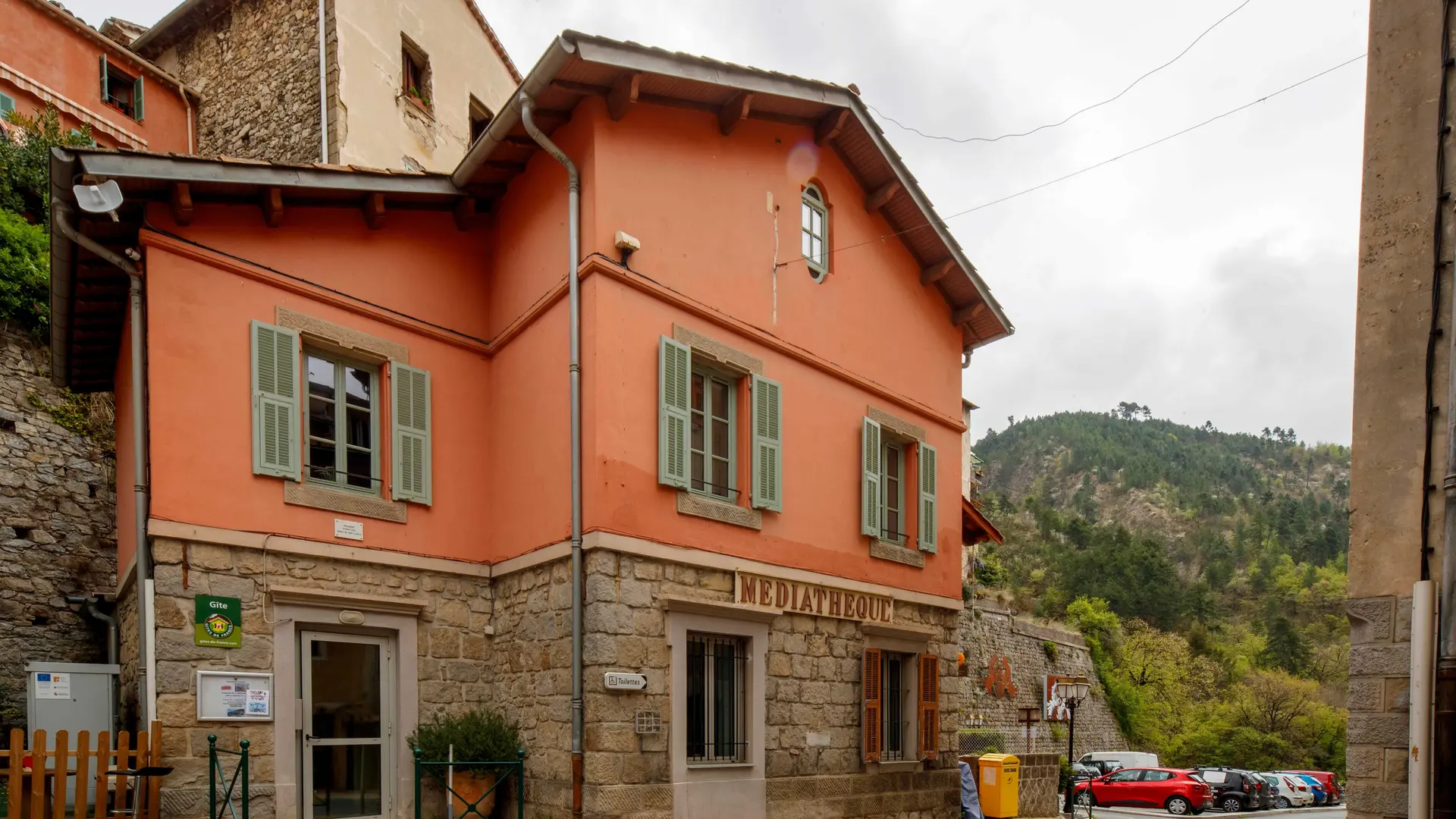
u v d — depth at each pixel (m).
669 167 9.97
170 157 8.08
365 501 9.28
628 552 8.89
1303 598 93.88
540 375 9.70
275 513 8.68
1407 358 6.04
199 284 8.56
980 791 16.59
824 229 11.94
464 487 10.11
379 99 14.71
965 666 33.88
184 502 8.16
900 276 13.07
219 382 8.55
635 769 8.64
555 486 9.27
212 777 7.45
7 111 14.69
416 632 9.45
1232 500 143.50
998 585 46.81
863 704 11.16
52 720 9.24
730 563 9.84
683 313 9.88
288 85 14.46
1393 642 5.84
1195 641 69.62
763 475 10.35
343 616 8.91
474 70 17.42
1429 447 5.86
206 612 8.12
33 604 11.54
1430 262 6.03
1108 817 24.86
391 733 9.17
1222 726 51.19
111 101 15.94
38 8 15.24
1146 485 156.75
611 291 9.17
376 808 8.96
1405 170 6.20
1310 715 52.53
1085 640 47.59
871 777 11.16
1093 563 81.31
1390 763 5.75
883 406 12.40
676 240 9.91
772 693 10.13
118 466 11.36
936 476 13.13
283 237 9.17
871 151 11.94
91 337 10.74
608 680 8.48
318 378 9.38
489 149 9.74
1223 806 28.84
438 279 10.31
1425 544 5.77
